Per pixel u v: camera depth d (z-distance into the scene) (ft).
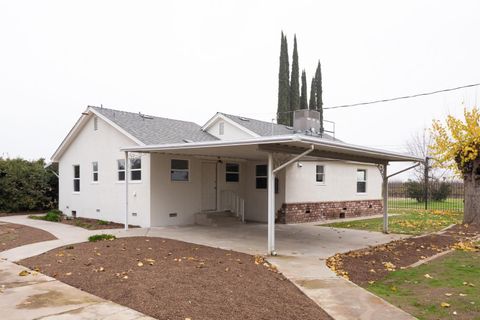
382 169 50.06
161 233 43.06
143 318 16.88
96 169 58.34
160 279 22.65
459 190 95.25
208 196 55.47
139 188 49.80
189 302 18.74
